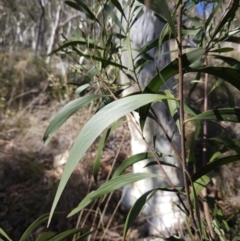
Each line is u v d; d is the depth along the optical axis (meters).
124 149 3.24
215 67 0.76
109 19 1.23
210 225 1.17
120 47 1.16
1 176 3.17
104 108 0.70
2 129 3.84
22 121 3.93
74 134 3.45
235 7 0.77
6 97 4.52
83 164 3.01
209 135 2.66
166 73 0.81
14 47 7.85
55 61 5.13
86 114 3.53
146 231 2.28
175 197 2.20
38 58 5.46
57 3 8.01
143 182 2.29
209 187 2.58
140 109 0.86
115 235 2.34
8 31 10.59
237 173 2.58
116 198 2.60
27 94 4.50
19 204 2.81
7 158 3.30
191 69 0.80
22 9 9.93
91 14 1.07
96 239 2.34
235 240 1.22
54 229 2.55
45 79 4.68
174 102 0.93
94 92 2.20
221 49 0.88
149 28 1.98
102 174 2.98
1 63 5.04
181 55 0.74
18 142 3.57
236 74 0.77
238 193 2.49
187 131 2.73
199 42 1.21
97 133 0.68
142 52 1.07
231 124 2.85
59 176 3.09
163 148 2.14
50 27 9.28
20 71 4.81
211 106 3.11
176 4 0.78
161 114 2.12
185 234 2.13
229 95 1.37
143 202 0.90
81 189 2.78
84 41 1.11
